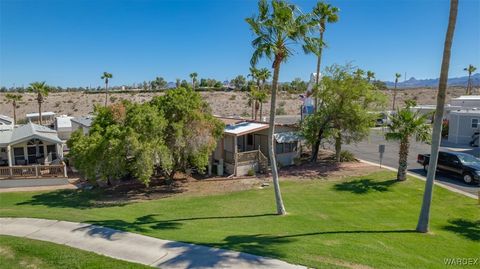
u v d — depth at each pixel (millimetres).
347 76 27406
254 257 9547
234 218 15836
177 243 10812
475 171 21031
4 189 23859
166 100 22688
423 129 21359
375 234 13125
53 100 86188
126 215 16266
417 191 20328
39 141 29297
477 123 36688
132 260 9562
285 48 15453
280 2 14977
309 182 23172
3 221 13625
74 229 12414
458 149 33781
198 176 26406
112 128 20391
